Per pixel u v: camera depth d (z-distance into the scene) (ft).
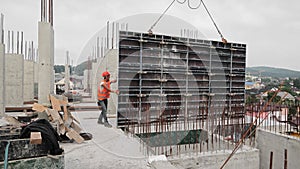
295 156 23.86
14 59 36.65
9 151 10.75
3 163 10.45
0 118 27.86
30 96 42.45
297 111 27.50
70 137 19.40
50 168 11.50
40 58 24.43
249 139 26.02
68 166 14.92
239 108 29.94
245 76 37.73
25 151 11.10
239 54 37.45
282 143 25.22
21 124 18.20
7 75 36.17
